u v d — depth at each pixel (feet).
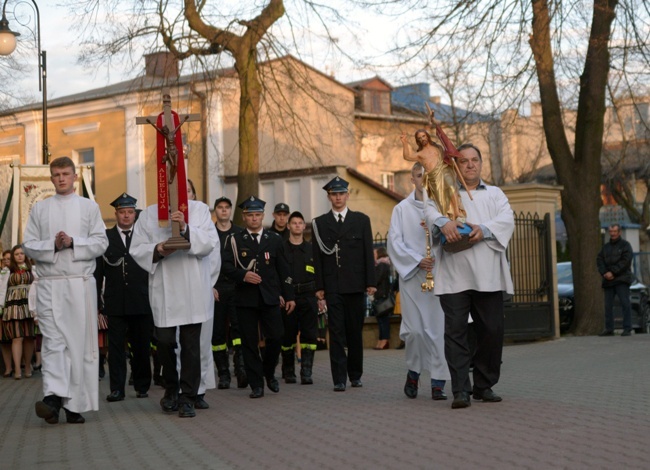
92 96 122.11
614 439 23.43
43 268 31.01
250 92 68.69
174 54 69.67
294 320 41.52
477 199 30.48
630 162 146.61
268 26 68.08
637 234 110.83
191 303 31.24
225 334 41.37
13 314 51.67
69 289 30.83
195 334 31.58
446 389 36.19
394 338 62.69
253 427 28.43
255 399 35.83
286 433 26.89
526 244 61.87
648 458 21.01
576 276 66.59
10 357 53.36
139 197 120.47
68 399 30.83
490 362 30.76
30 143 127.75
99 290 38.34
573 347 54.65
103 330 48.78
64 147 126.11
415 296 33.24
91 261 31.37
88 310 31.12
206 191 114.11
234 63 70.03
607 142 138.82
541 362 46.11
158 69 74.90
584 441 23.25
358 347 38.29
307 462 22.36
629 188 152.66
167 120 31.04
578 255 66.44
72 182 31.78
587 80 66.23
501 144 148.05
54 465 23.61
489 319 30.45
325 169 110.32
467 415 28.19
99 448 26.02
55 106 125.49
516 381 37.52
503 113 65.67
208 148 113.50
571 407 29.14
